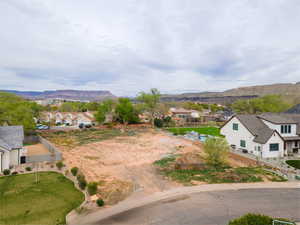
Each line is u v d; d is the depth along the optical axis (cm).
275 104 6419
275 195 1606
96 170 2303
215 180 1944
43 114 8338
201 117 8306
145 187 1797
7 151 2291
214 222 1218
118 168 2381
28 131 4659
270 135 2769
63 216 1293
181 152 3188
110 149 3444
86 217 1287
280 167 2328
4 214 1308
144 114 9506
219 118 8344
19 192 1653
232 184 1841
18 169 2291
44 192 1659
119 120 7700
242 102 7281
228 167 2353
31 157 2573
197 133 4884
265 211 1350
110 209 1395
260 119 3238
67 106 11312
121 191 1705
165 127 6712
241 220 923
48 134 5209
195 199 1547
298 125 3058
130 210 1383
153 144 3859
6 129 2853
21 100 5266
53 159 2677
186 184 1861
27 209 1377
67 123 8056
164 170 2280
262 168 2302
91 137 4741
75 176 2006
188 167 2328
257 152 2869
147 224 1204
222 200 1526
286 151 2858
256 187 1769
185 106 14075
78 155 3027
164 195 1627
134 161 2683
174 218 1272
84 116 8181
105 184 1864
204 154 2717
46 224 1198
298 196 1587
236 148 3306
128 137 4703
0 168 2208
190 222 1220
